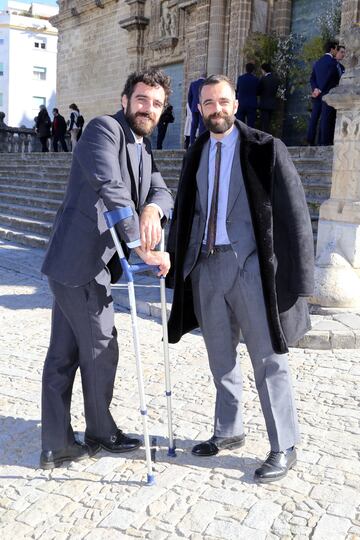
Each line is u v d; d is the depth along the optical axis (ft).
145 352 16.74
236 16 51.85
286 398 10.13
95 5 77.30
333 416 12.47
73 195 10.04
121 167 9.75
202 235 10.33
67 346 10.34
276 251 9.74
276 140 9.62
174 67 65.98
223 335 10.65
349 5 40.73
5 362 16.05
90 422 10.80
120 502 9.28
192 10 60.13
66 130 74.43
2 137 74.08
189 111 44.60
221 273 10.12
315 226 26.61
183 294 10.65
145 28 69.41
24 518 8.90
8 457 10.77
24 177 56.03
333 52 34.88
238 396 10.93
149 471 9.74
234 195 9.93
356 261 20.93
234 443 10.95
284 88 50.34
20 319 20.61
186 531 8.52
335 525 8.63
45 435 10.36
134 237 9.23
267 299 9.52
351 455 10.78
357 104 20.59
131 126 9.89
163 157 44.39
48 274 9.89
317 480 9.91
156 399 13.30
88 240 9.80
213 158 10.14
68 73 86.43
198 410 12.73
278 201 9.62
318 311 19.03
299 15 51.21
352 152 21.04
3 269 29.63
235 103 9.86
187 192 10.33
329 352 16.70
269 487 9.68
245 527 8.60
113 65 76.38
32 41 203.82
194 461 10.55
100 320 10.14
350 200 21.20
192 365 15.66
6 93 204.13
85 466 10.39
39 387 14.21
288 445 10.07
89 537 8.43
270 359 10.05
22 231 39.11
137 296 21.76
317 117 35.88
